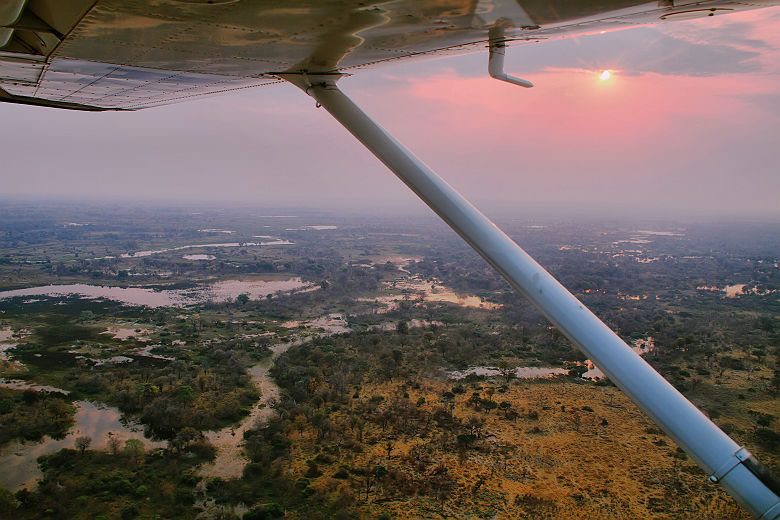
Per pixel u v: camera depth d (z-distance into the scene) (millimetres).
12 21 3340
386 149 5141
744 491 3436
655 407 3783
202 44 4223
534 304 4391
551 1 3160
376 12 3330
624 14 3590
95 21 3508
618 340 4113
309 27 3689
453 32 4129
